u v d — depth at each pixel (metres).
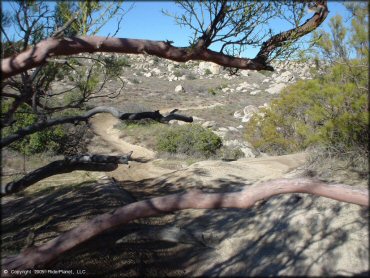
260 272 5.22
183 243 6.27
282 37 3.38
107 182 11.62
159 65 78.88
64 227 7.43
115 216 3.05
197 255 6.12
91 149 19.58
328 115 7.83
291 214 6.46
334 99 6.86
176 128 21.33
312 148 10.77
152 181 12.23
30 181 3.67
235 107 40.91
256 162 13.03
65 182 12.16
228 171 11.67
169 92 54.12
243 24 3.25
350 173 7.28
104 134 26.30
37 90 4.02
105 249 6.13
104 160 3.97
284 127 17.83
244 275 5.27
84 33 3.11
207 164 12.68
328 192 2.87
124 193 10.29
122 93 44.59
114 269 5.46
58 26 3.71
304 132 9.64
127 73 69.50
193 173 11.70
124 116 3.94
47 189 11.33
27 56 2.58
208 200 2.96
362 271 4.58
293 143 17.05
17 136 3.75
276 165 12.44
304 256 5.20
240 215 7.61
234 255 5.94
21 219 8.39
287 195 7.23
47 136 13.88
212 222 7.62
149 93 50.47
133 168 14.77
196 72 76.12
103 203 9.00
